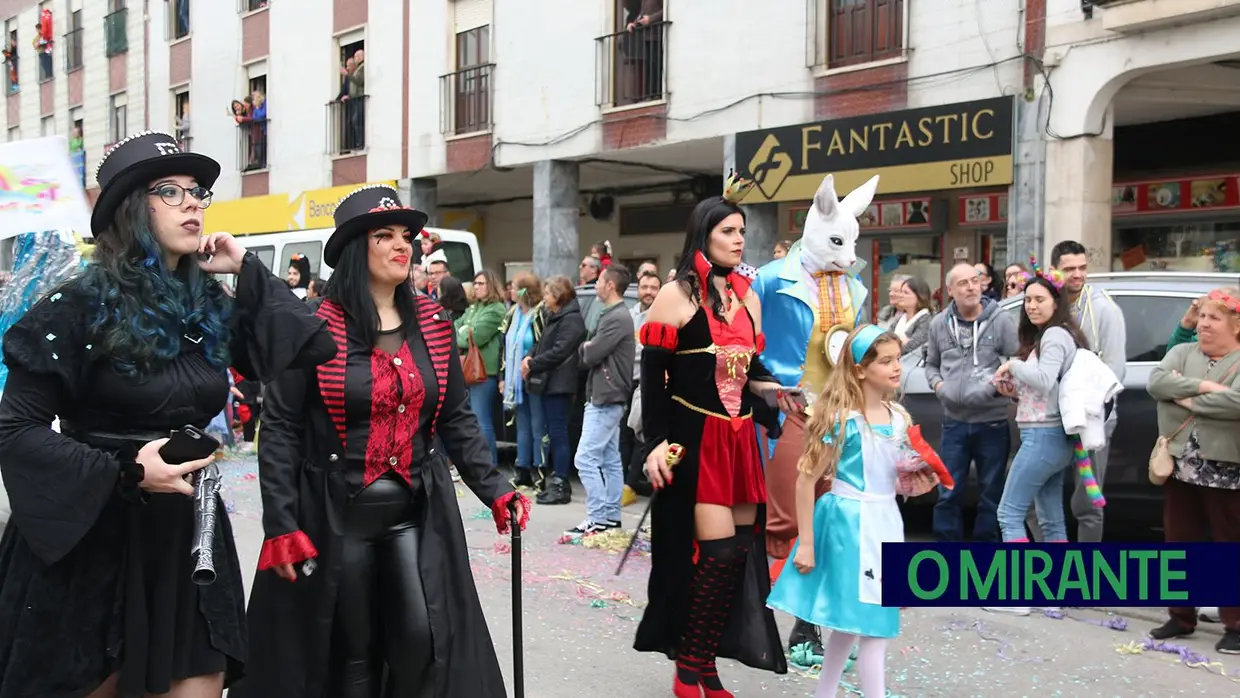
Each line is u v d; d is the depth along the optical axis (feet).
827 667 13.12
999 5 36.86
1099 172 35.14
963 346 21.08
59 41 101.30
